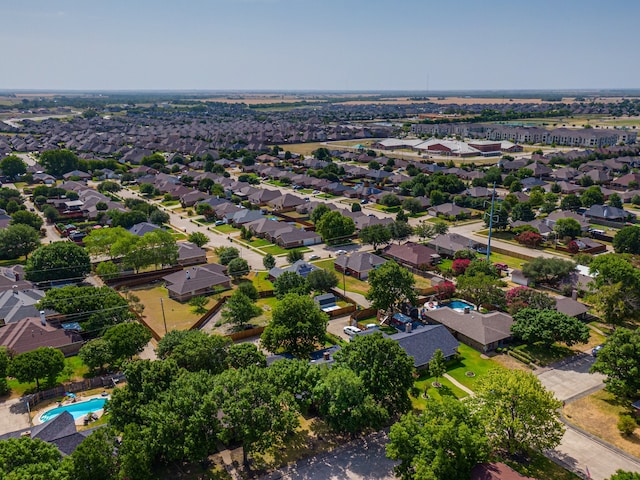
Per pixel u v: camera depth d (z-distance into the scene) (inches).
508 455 2148.1
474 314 3316.9
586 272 4067.4
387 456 1915.6
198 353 2541.8
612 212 6018.7
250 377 2146.9
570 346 3088.1
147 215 6156.5
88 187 7765.8
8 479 1600.6
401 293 3454.7
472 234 5718.5
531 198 6766.7
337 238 5359.3
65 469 1711.4
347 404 2116.1
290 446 2223.2
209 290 4124.0
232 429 2038.6
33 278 4052.7
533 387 2084.2
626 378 2437.3
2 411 2516.0
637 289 3358.8
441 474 1755.7
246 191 7608.3
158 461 2097.7
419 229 5295.3
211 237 5693.9
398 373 2306.8
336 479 2021.4
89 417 2416.3
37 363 2566.4
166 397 2039.9
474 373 2847.0
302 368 2304.4
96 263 4724.4
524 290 3526.1
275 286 3794.3
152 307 3855.8
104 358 2760.8
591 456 2144.4
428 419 1947.6
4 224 5467.5
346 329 3339.1
